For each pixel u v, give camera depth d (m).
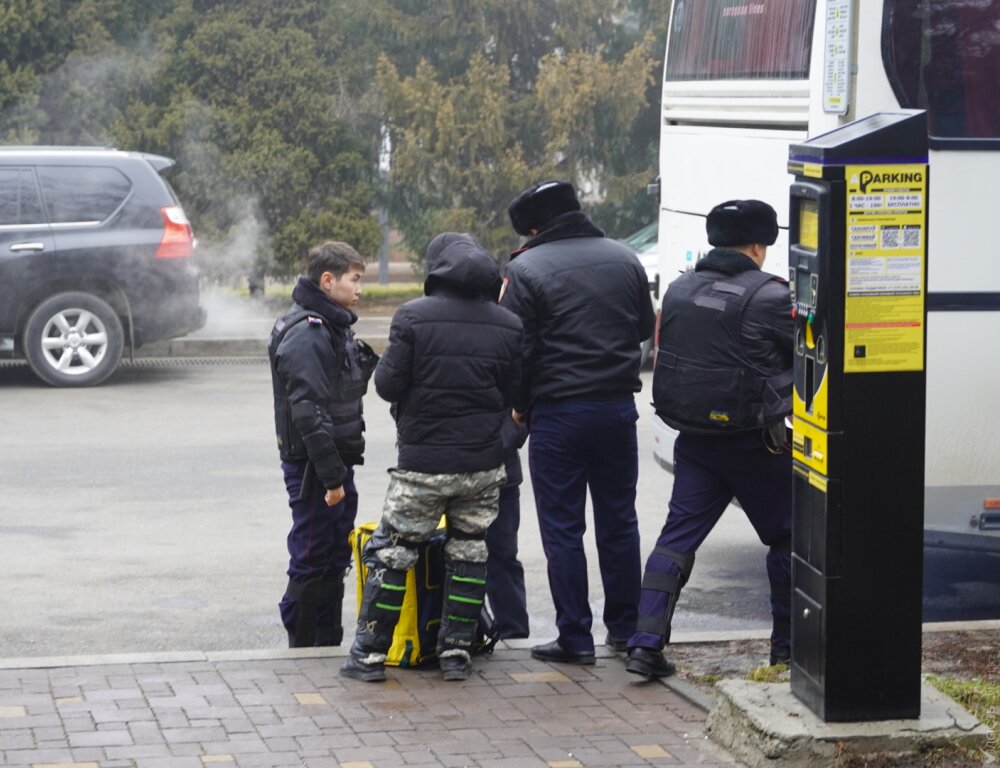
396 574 7.71
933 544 9.56
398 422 7.71
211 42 27.55
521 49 30.14
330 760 6.61
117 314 19.62
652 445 16.33
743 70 10.91
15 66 26.61
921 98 9.33
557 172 28.78
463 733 6.99
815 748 6.38
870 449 6.41
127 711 7.20
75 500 13.15
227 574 10.92
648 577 7.89
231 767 6.50
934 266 9.34
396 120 29.03
